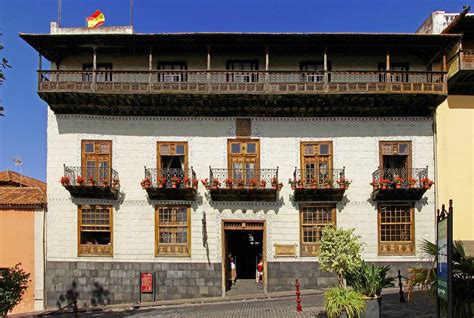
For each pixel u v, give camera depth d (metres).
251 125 24.22
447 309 10.42
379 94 22.86
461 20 22.83
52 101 23.69
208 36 22.53
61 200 23.81
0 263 23.47
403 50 24.00
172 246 23.62
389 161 24.56
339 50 24.31
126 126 24.30
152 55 24.78
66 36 22.50
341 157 23.97
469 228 23.67
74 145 24.11
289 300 21.00
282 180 23.89
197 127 24.28
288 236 23.59
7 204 23.70
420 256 23.31
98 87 23.08
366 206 23.69
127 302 23.23
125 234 23.67
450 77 24.02
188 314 19.25
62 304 23.28
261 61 24.73
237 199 23.66
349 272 16.02
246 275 27.64
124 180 23.97
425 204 23.67
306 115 24.19
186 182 23.06
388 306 17.66
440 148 24.03
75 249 23.59
